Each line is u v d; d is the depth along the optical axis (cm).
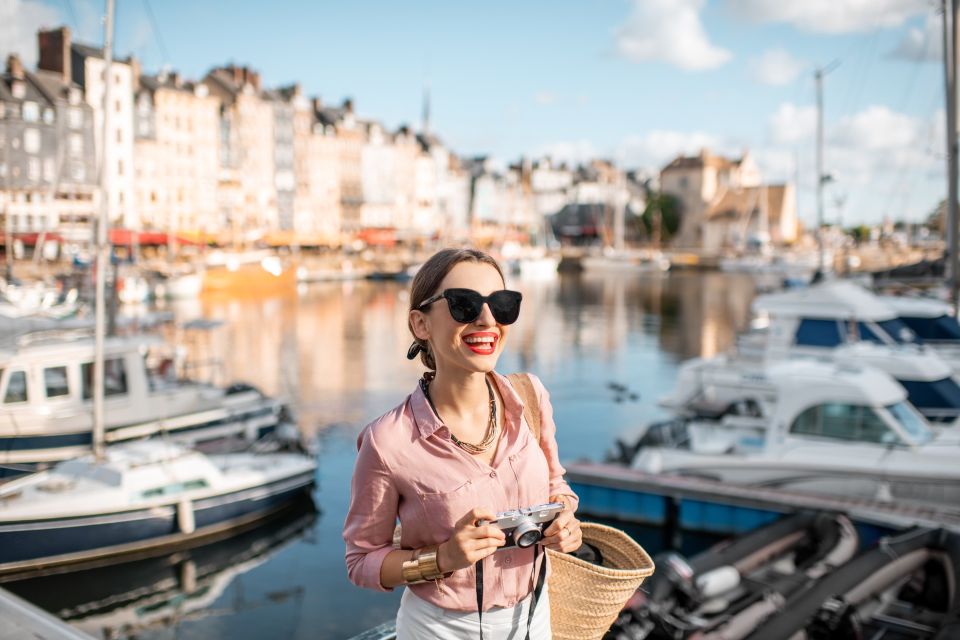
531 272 8431
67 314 2170
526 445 182
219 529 1275
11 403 1351
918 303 1686
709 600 708
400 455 172
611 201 12925
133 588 1130
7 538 1098
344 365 3062
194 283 5216
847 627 609
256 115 8656
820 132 2702
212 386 1725
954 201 1594
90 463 1239
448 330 171
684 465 1202
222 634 1018
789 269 7650
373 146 10706
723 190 10881
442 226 10425
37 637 269
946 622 590
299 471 1412
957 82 1566
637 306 5609
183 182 7631
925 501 1050
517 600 177
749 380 1324
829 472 1101
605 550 207
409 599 181
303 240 8562
